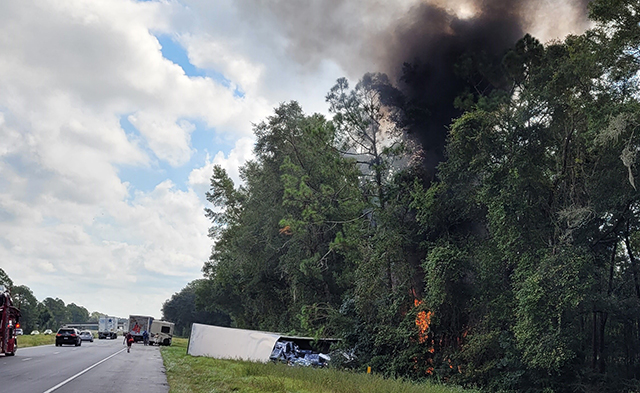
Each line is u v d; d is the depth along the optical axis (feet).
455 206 105.50
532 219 89.51
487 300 98.22
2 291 100.63
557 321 83.61
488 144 92.02
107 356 114.52
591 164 86.07
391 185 117.39
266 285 183.52
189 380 67.62
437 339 105.91
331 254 151.43
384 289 114.42
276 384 59.36
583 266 80.43
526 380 91.25
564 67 83.25
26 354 110.73
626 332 100.73
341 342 118.01
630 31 74.90
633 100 76.18
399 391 62.85
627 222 87.45
